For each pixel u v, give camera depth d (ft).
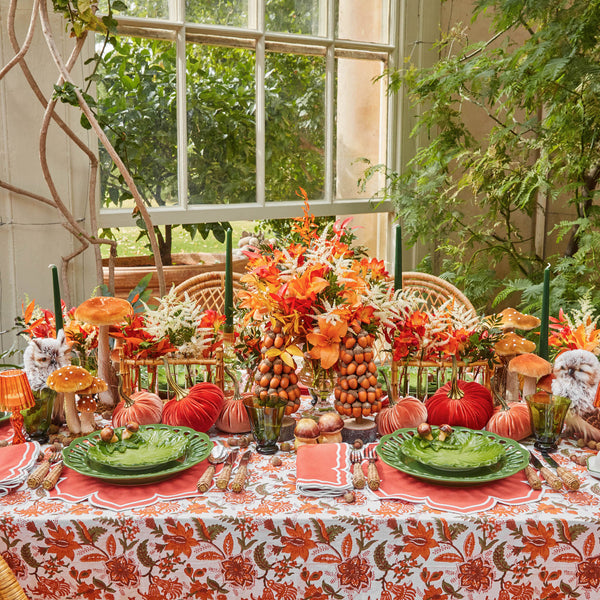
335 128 9.78
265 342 4.59
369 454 4.22
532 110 8.50
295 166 9.55
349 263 4.71
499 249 9.71
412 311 4.86
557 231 10.18
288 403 4.63
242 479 3.85
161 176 8.54
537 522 3.51
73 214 7.79
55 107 7.49
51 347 4.56
